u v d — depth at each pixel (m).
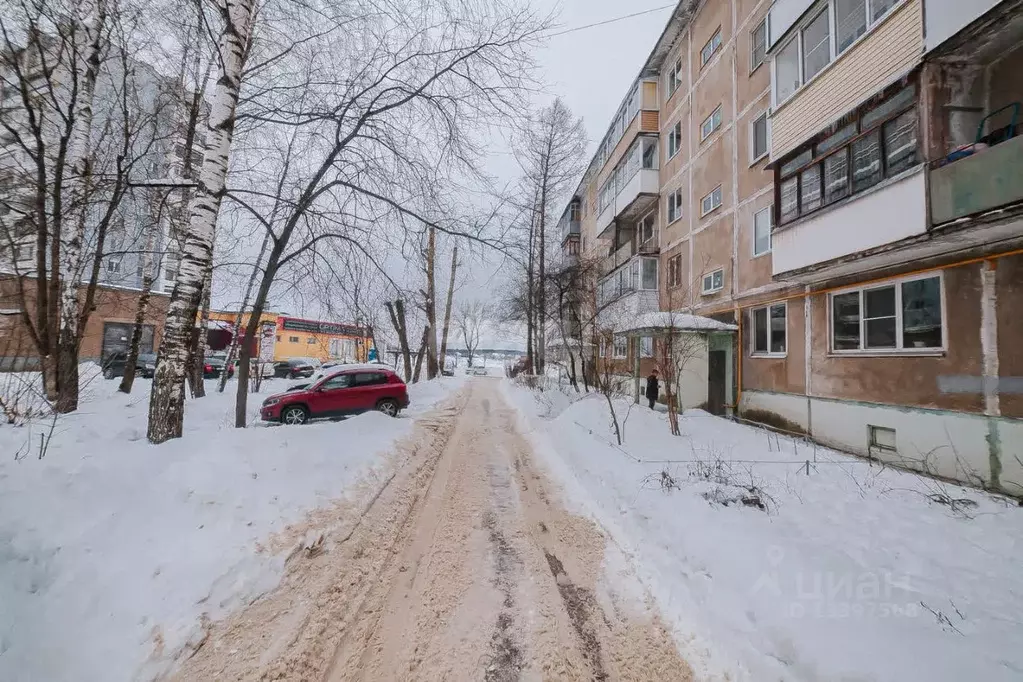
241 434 5.51
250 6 5.71
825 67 7.71
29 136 6.33
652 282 17.09
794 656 2.37
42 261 6.18
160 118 8.15
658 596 3.18
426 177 7.03
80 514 3.02
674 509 4.52
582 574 3.54
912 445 6.77
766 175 10.92
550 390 16.03
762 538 3.72
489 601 3.14
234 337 14.60
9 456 3.58
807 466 6.18
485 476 6.36
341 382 11.09
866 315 7.83
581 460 6.94
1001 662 2.21
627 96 18.56
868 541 3.87
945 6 5.71
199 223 5.30
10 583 2.32
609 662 2.55
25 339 6.59
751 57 11.76
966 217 5.34
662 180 16.89
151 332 19.59
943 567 3.39
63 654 2.10
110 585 2.56
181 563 2.91
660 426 9.59
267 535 3.56
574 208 31.05
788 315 9.83
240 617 2.71
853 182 7.23
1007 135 5.49
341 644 2.63
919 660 2.22
